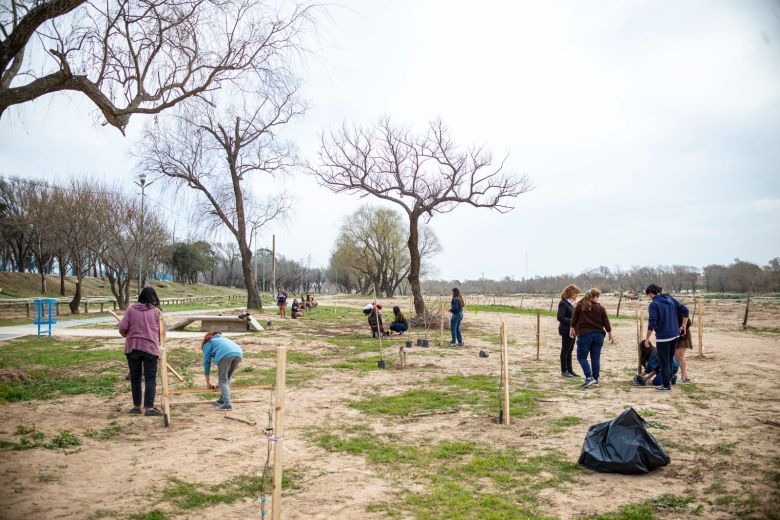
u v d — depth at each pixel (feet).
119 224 132.26
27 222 144.56
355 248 257.75
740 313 107.04
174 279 318.86
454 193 88.84
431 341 64.44
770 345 56.75
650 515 15.65
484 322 93.50
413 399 31.63
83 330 72.08
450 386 35.78
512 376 39.52
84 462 19.92
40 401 30.55
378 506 16.69
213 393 33.35
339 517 15.90
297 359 48.62
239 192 121.29
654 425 24.53
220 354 28.66
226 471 19.43
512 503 16.83
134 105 35.73
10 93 29.17
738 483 17.56
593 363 35.24
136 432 24.25
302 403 30.81
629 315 111.04
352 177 89.40
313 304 142.72
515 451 21.89
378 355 51.96
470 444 22.81
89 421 25.93
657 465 19.26
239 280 424.87
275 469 13.85
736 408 27.99
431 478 19.07
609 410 28.02
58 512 15.44
